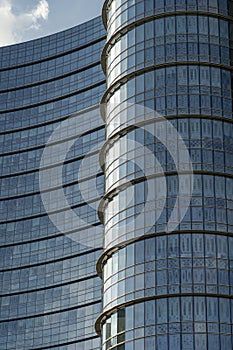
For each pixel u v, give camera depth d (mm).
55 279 122438
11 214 131750
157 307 68938
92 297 116312
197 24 79688
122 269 72625
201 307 68250
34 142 135375
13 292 125562
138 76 79250
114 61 82562
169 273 69938
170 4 80688
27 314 122625
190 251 70500
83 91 132875
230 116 76500
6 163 136500
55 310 119938
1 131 139375
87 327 114750
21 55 143875
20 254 127938
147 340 68000
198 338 66938
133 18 82000
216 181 73500
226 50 79125
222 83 77688
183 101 76500
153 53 79250
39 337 119625
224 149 75000
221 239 71250
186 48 78625
